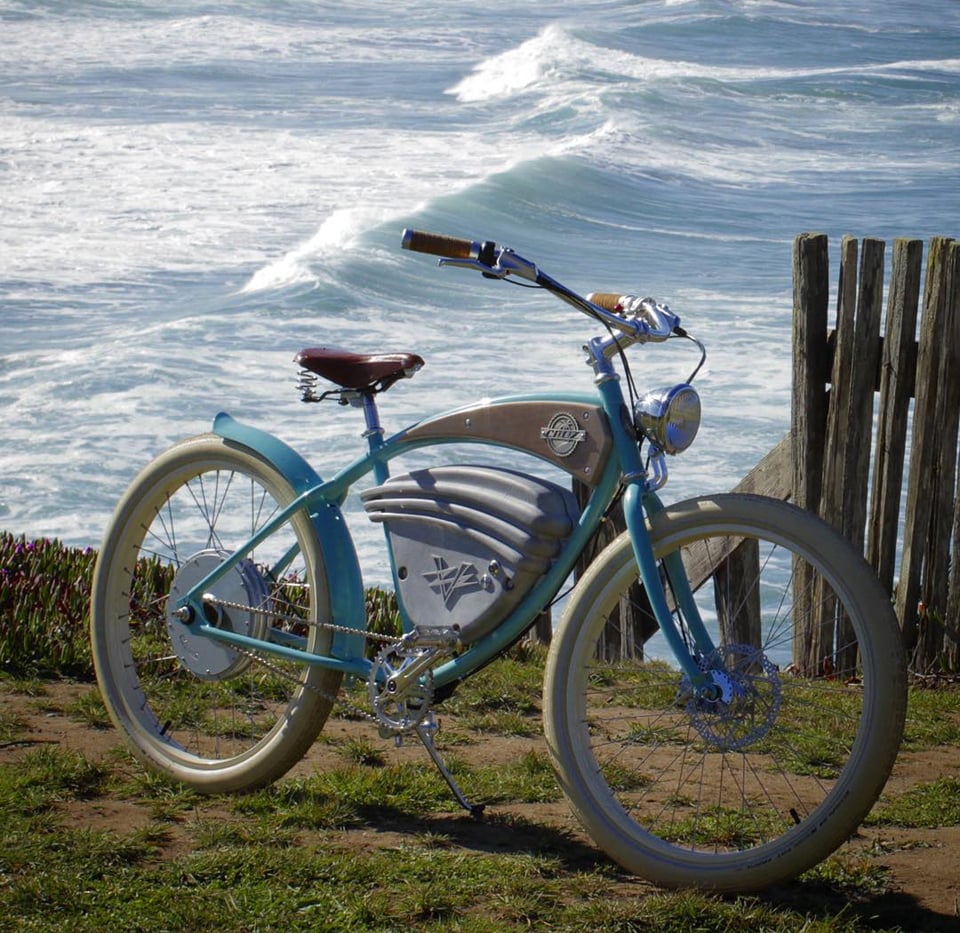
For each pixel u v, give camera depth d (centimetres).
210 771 682
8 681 866
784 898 555
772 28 11456
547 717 599
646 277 4062
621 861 577
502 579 614
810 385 1001
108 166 5219
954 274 951
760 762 741
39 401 2648
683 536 584
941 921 533
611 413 602
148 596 878
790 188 5688
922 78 9069
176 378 2814
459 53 9519
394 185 5084
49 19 9538
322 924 519
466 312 3519
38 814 630
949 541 991
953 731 832
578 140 6216
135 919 519
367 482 2189
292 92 7625
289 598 784
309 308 3444
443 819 645
